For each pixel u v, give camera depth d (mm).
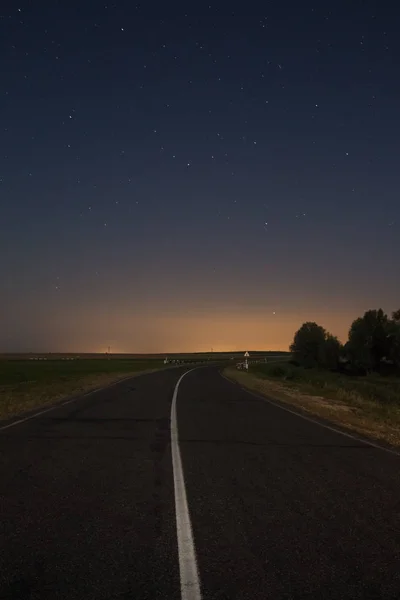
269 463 8836
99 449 9922
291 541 4930
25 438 11117
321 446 10664
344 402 22953
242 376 46844
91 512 5836
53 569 4188
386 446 10844
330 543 4883
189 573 4141
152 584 3926
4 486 7000
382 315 68688
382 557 4527
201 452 9781
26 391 25062
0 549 4617
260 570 4219
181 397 22781
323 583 3979
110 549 4656
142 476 7723
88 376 43062
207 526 5383
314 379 44250
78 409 17219
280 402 21188
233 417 15531
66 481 7336
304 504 6289
